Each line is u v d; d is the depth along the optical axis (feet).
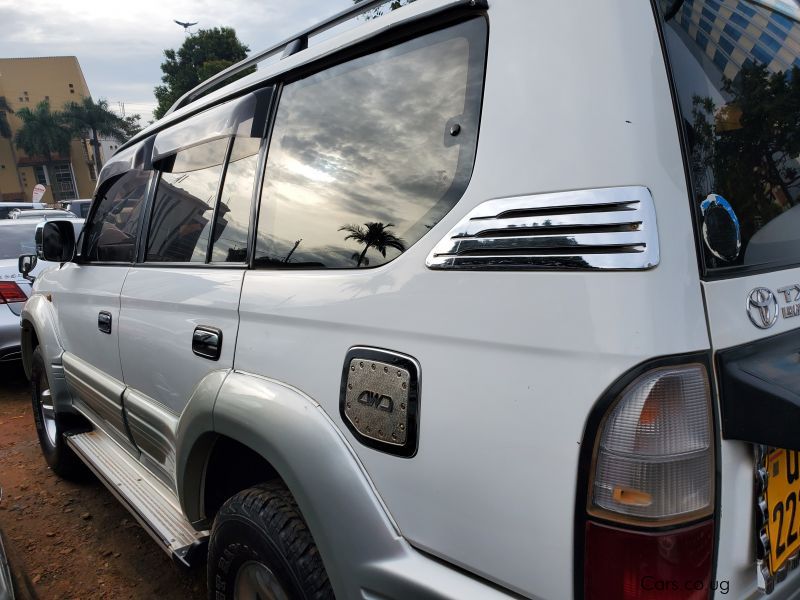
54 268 11.95
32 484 12.50
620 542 3.20
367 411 4.32
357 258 4.68
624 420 3.14
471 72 4.10
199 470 6.39
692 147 3.41
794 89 4.50
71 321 10.17
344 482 4.41
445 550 3.93
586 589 3.33
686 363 3.14
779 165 4.25
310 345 4.85
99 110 178.60
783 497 3.83
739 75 4.00
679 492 3.17
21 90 192.85
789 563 3.91
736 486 3.43
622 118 3.27
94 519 10.99
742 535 3.51
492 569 3.70
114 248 8.89
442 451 3.85
